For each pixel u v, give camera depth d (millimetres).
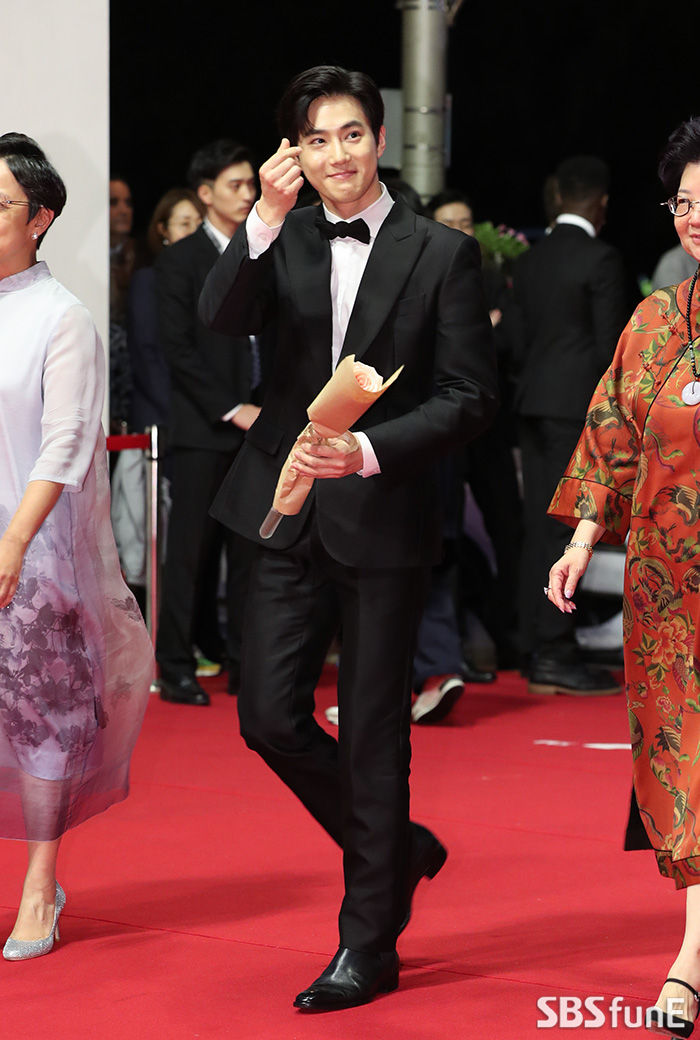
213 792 9602
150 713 12109
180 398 12469
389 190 6438
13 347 6574
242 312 6262
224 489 6473
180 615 12539
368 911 6129
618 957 6727
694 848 5789
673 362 6113
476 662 14742
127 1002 6129
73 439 6516
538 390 13195
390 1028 5855
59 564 6602
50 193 6625
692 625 5980
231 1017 5965
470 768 10453
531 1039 5742
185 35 30047
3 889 7535
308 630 6363
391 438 5965
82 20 10383
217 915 7246
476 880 7879
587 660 14750
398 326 6180
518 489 14320
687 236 5996
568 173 13188
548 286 13133
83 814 6801
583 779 10156
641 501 6105
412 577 6270
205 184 12453
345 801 6191
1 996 6191
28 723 6586
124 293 14633
